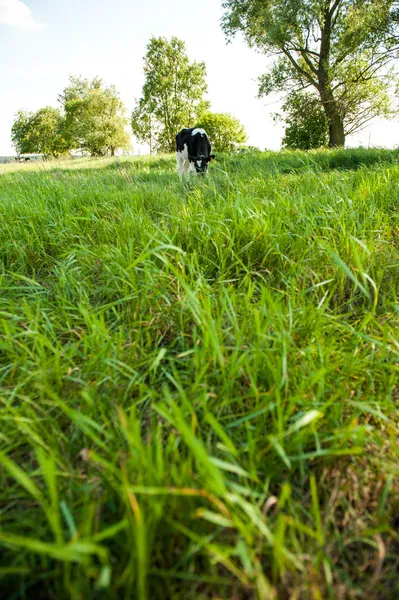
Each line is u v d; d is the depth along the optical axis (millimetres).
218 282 2184
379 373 1636
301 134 23484
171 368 1748
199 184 4945
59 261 2992
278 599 912
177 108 48406
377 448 1345
